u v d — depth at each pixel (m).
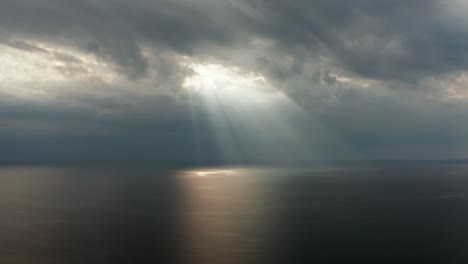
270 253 56.94
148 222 77.50
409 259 54.00
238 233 67.94
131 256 55.69
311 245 60.59
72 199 111.12
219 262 53.06
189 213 87.81
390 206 97.94
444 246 60.16
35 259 54.56
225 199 111.00
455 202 105.38
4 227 73.56
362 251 57.72
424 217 82.81
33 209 93.38
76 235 67.19
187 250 58.59
